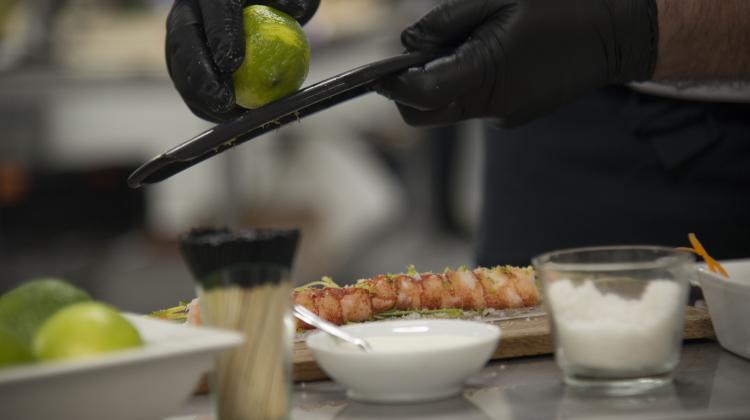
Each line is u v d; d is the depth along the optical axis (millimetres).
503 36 1604
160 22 4027
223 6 1422
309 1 1577
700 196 2236
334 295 1644
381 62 1501
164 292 4137
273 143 4266
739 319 1400
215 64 1445
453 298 1704
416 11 4199
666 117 2197
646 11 1716
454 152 4969
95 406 1039
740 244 2240
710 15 1749
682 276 1281
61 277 4172
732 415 1149
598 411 1184
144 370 1044
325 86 1425
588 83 1718
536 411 1200
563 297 1282
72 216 4160
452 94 1584
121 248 4246
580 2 1661
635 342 1255
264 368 1142
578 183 2324
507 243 2438
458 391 1297
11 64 3893
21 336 1192
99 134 4000
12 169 3998
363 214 4422
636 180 2271
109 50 3971
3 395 988
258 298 1141
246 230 1185
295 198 4328
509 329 1537
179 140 4051
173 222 4188
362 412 1237
